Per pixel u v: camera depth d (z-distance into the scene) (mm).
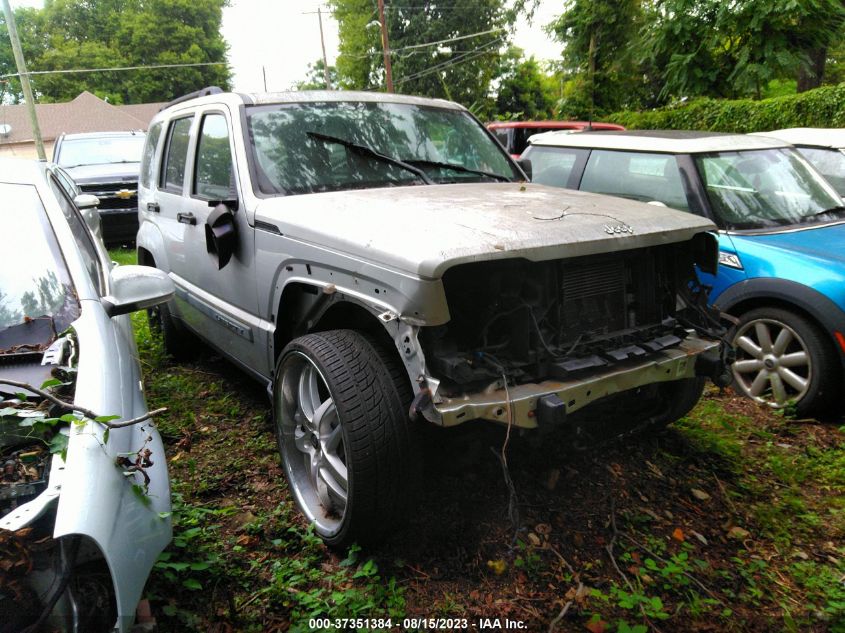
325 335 2963
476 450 2930
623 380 2855
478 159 4449
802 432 4289
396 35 43031
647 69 21234
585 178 6055
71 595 1792
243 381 4988
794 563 3004
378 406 2674
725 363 3262
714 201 5055
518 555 2914
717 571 2932
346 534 2799
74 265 2926
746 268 4637
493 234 2672
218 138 4176
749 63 13320
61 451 1969
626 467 3678
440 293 2482
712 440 3959
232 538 3059
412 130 4316
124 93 57750
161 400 4566
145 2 57719
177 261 4781
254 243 3611
